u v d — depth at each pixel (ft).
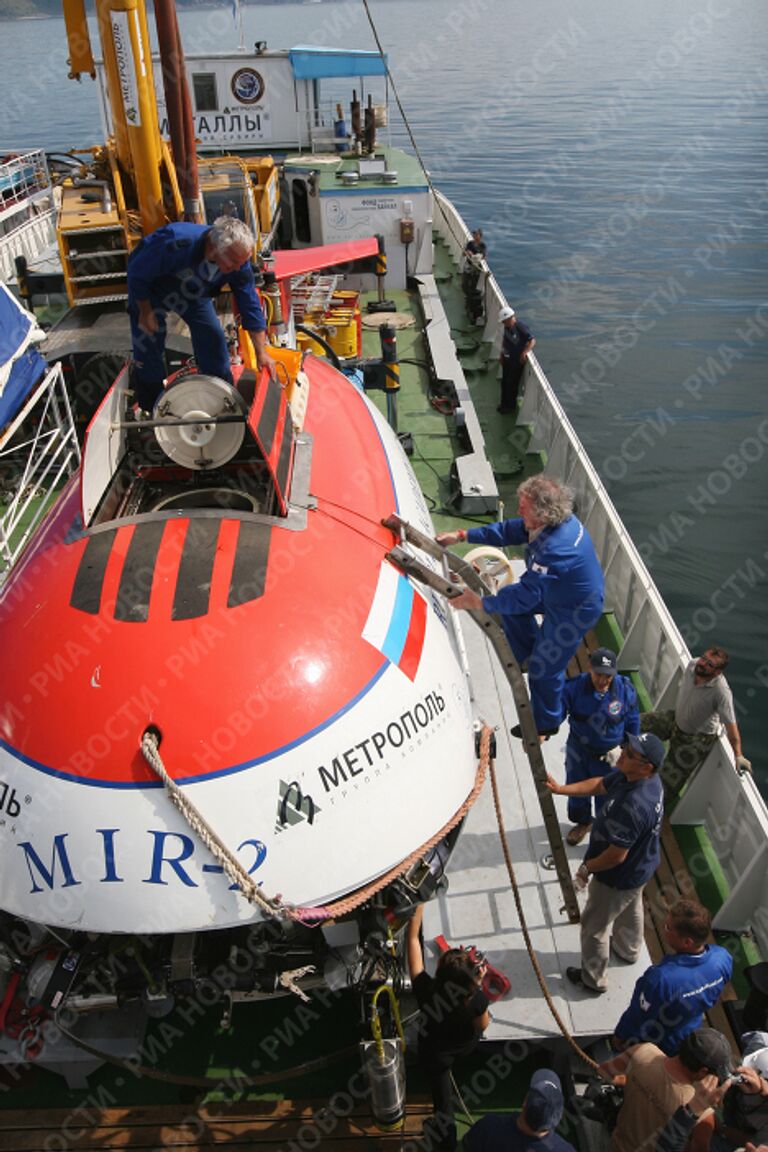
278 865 11.31
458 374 35.83
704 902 17.89
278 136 51.26
